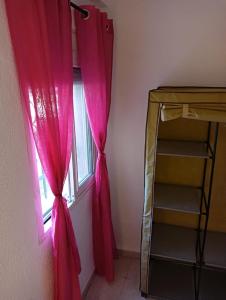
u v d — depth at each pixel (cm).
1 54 87
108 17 183
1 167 92
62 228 120
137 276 209
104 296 190
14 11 87
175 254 180
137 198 221
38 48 93
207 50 174
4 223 95
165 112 141
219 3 163
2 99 89
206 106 136
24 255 108
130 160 212
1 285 96
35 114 99
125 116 203
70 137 124
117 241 234
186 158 192
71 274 131
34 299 118
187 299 180
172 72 185
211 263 173
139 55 186
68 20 114
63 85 116
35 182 112
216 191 193
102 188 185
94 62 150
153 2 173
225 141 182
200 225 204
